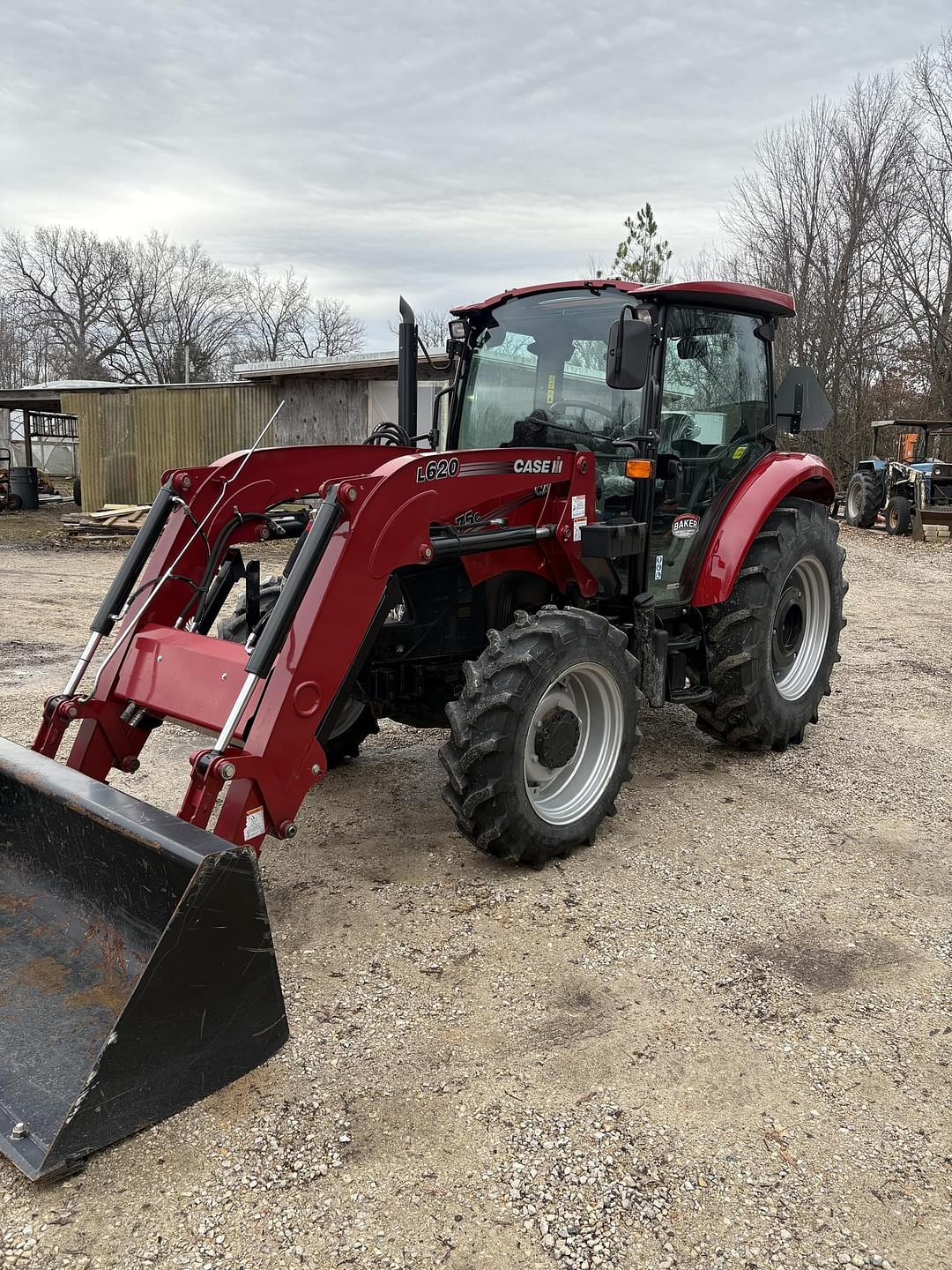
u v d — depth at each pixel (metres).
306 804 4.17
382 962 2.92
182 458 16.17
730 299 4.23
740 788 4.45
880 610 9.24
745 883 3.49
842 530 16.39
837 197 21.88
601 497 4.16
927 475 14.88
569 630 3.39
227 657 2.96
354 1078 2.39
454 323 4.61
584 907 3.28
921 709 5.84
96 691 3.19
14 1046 2.28
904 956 3.03
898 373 22.02
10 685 5.84
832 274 22.12
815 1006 2.75
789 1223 2.00
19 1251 1.88
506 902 3.30
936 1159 2.19
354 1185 2.06
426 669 3.90
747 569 4.49
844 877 3.56
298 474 3.67
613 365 3.50
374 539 2.97
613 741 3.74
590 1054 2.51
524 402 4.41
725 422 4.50
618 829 3.95
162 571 3.34
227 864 2.24
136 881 2.44
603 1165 2.13
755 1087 2.40
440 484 3.19
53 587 9.48
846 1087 2.42
